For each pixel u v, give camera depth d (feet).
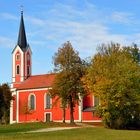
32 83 409.90
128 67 254.68
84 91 294.87
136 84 253.85
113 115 250.37
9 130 220.23
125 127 252.21
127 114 252.21
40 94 394.32
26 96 404.57
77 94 296.92
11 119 407.44
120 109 250.37
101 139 144.77
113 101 248.11
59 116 375.86
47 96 388.78
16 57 450.71
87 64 296.10
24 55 448.24
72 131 188.96
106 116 249.96
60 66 295.89
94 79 262.26
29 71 448.24
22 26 460.14
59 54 296.30
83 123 339.36
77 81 294.05
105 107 249.55
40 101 393.09
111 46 295.69
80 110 361.92
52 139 143.54
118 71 253.03
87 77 265.54
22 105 403.75
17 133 181.16
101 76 257.34
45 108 388.37
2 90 391.04
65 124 288.92
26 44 456.45
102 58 265.75
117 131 190.90
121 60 265.75
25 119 400.47
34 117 394.52
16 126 265.34
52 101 383.24
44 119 386.73
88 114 357.82
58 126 268.41
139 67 264.52
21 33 458.50
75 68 294.05
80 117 360.89
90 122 351.05
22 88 408.67
